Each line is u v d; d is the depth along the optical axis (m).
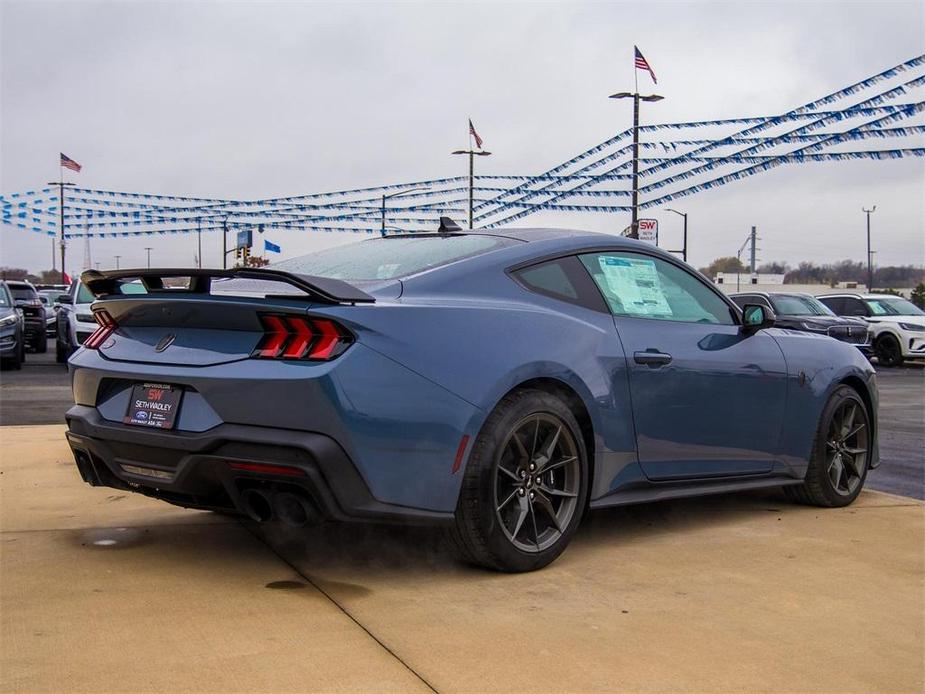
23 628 2.74
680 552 3.84
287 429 2.96
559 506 3.59
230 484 3.09
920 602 3.22
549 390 3.59
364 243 4.23
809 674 2.58
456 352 3.21
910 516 4.62
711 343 4.20
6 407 8.79
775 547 3.95
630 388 3.80
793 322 16.39
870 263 72.81
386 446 3.03
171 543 3.74
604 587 3.31
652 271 4.17
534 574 3.45
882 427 8.84
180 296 3.21
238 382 3.01
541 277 3.71
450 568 3.49
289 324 3.05
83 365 3.50
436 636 2.77
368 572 3.41
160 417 3.19
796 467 4.64
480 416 3.22
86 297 15.50
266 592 3.14
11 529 3.93
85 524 4.04
